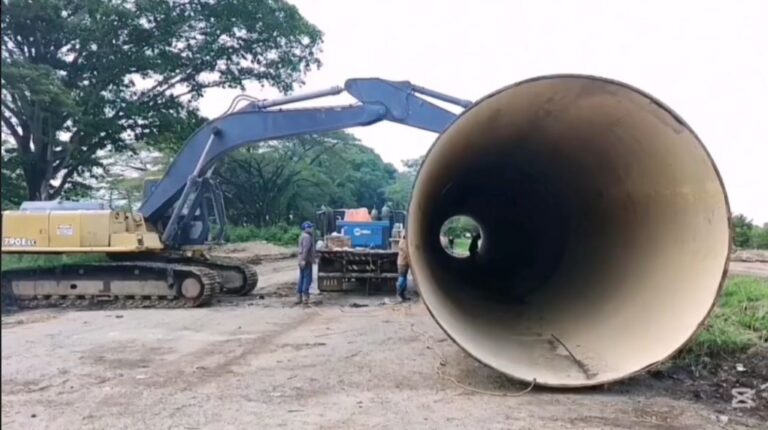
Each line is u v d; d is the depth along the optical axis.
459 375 8.05
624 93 6.87
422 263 7.94
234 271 17.05
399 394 7.21
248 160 59.97
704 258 6.87
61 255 16.22
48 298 15.55
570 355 7.89
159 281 15.23
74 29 30.53
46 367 8.62
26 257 16.59
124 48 32.84
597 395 7.14
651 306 7.52
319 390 7.41
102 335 11.12
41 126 29.22
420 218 8.19
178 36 33.75
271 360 9.02
